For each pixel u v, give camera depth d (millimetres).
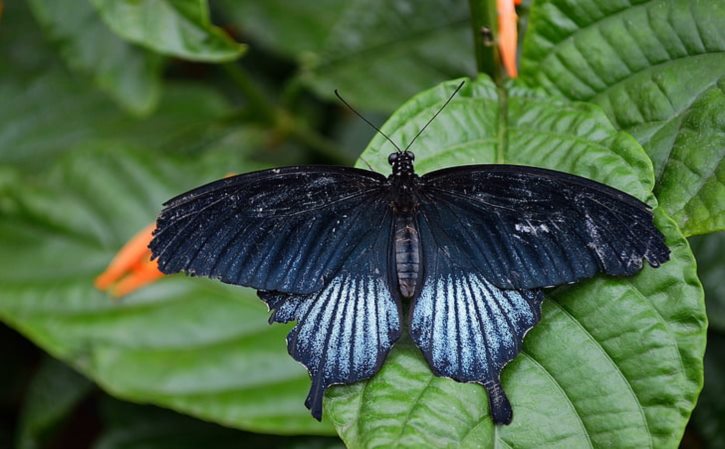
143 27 598
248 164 693
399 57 681
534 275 525
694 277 519
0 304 670
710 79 541
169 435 674
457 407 516
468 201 537
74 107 738
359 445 512
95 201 692
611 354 521
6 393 717
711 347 635
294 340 528
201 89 741
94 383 682
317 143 729
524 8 596
